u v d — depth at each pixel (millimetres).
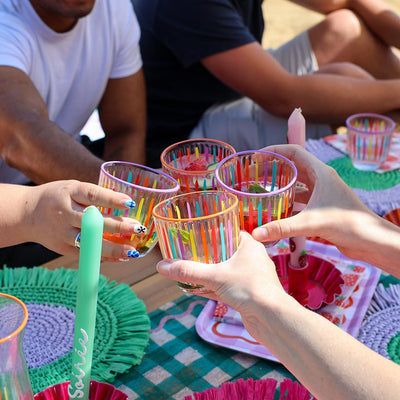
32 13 1726
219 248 783
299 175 1018
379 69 2693
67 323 1051
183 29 2170
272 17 5543
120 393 787
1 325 660
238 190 932
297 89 2238
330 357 677
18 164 1486
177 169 948
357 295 1109
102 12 1917
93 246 620
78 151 1380
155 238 916
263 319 725
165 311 1103
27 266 1470
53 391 781
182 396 899
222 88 2396
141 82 2096
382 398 642
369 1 2594
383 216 1288
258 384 860
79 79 1947
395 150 1743
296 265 1054
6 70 1601
